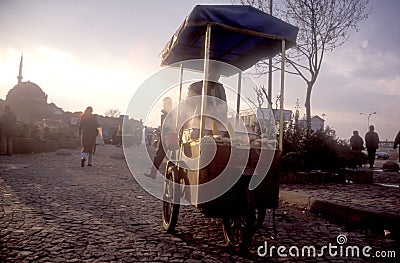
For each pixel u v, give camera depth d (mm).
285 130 10828
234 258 3971
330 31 13883
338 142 11484
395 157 47688
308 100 14391
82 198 6723
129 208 6172
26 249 3807
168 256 3898
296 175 9820
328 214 6359
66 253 3775
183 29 4922
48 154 17516
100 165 13516
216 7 4629
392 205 6234
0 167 10430
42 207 5734
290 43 5324
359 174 10555
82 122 12586
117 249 4012
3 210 5359
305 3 13781
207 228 5148
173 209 4738
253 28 4832
